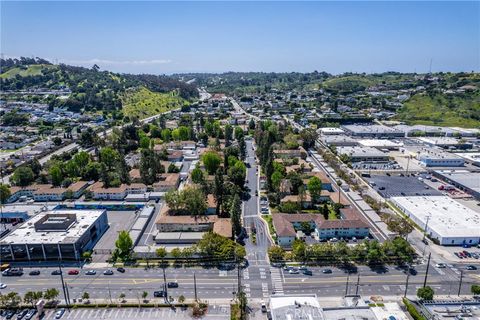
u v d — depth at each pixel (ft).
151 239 556.51
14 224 615.57
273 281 451.94
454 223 578.25
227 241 503.61
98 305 408.46
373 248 490.08
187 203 623.77
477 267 481.05
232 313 390.21
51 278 463.42
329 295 424.87
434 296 418.72
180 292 431.84
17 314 399.24
